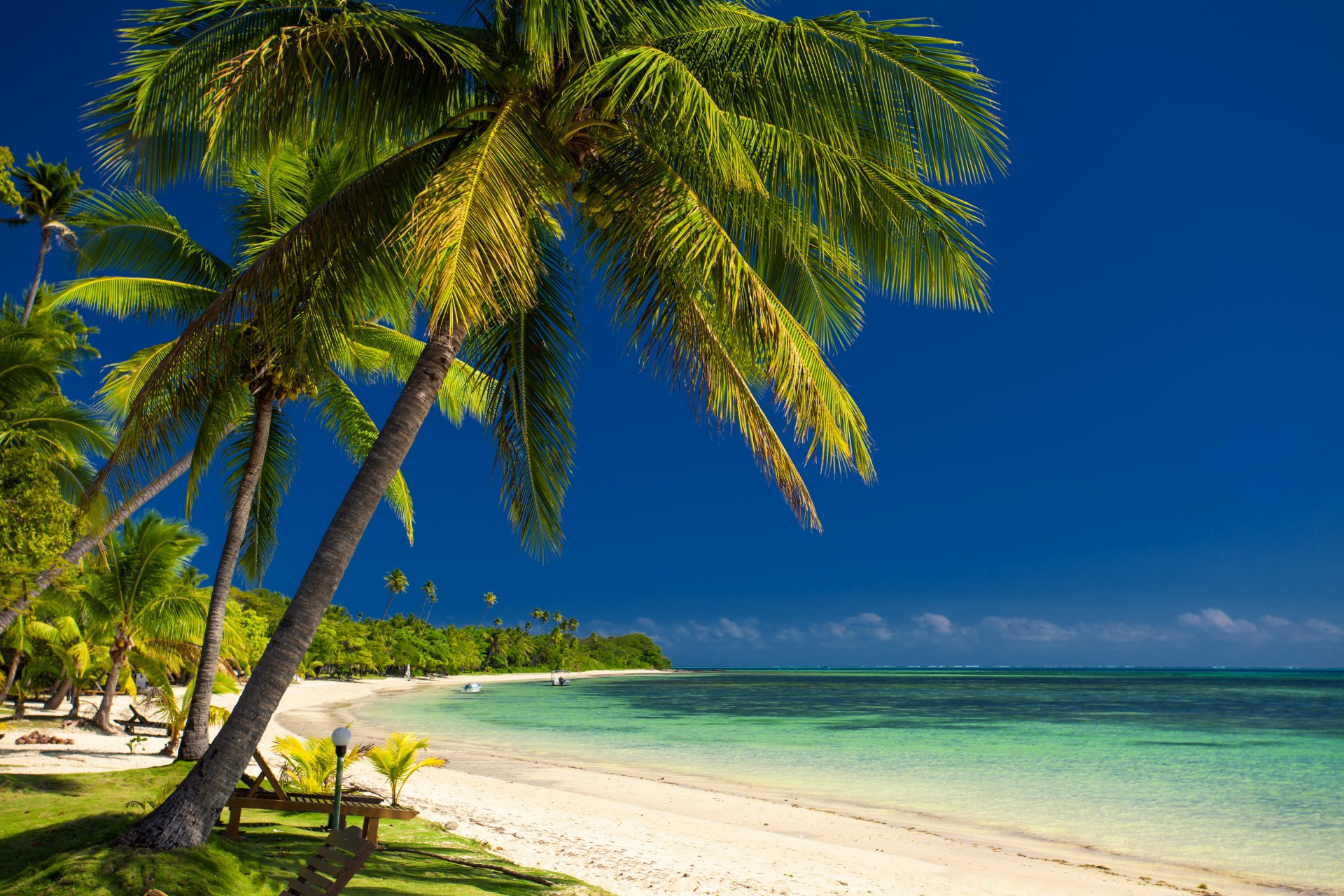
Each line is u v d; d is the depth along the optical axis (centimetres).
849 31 697
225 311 680
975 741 3112
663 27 782
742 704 6538
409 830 1017
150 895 535
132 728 2088
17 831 747
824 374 731
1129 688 10506
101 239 1295
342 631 9388
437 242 567
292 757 1066
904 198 760
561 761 2409
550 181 719
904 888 981
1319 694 8062
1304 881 1105
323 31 661
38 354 1177
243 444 1491
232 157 755
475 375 1051
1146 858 1234
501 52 782
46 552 1103
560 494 980
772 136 734
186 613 2053
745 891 897
